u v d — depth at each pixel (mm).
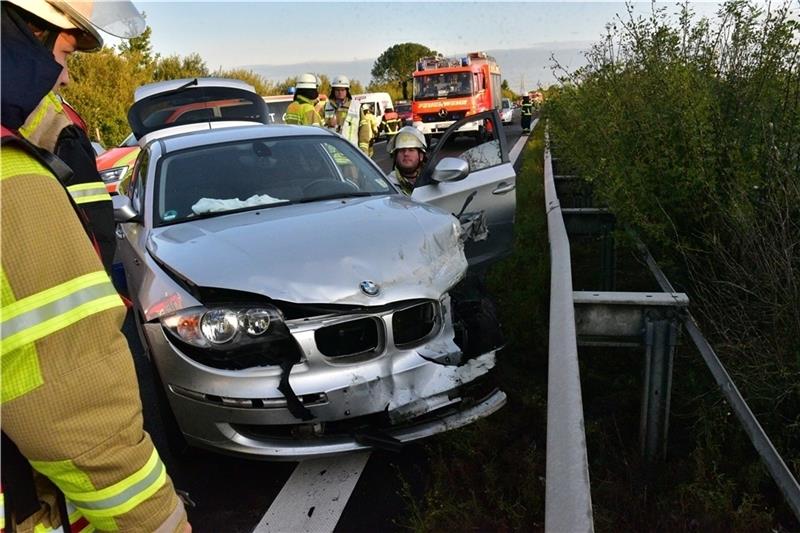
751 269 3055
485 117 4824
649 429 2688
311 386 2783
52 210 1091
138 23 1526
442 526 2568
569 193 6621
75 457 1092
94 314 1108
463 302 3523
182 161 4227
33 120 1650
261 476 3111
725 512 2350
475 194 4578
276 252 3078
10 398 1048
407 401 2873
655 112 3832
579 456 1663
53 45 1362
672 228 3580
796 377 2664
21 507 1151
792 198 2953
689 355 3139
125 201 3928
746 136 3510
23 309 1046
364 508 2828
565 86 6941
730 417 2756
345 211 3662
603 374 3564
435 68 23953
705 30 4301
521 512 2576
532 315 4340
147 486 1190
